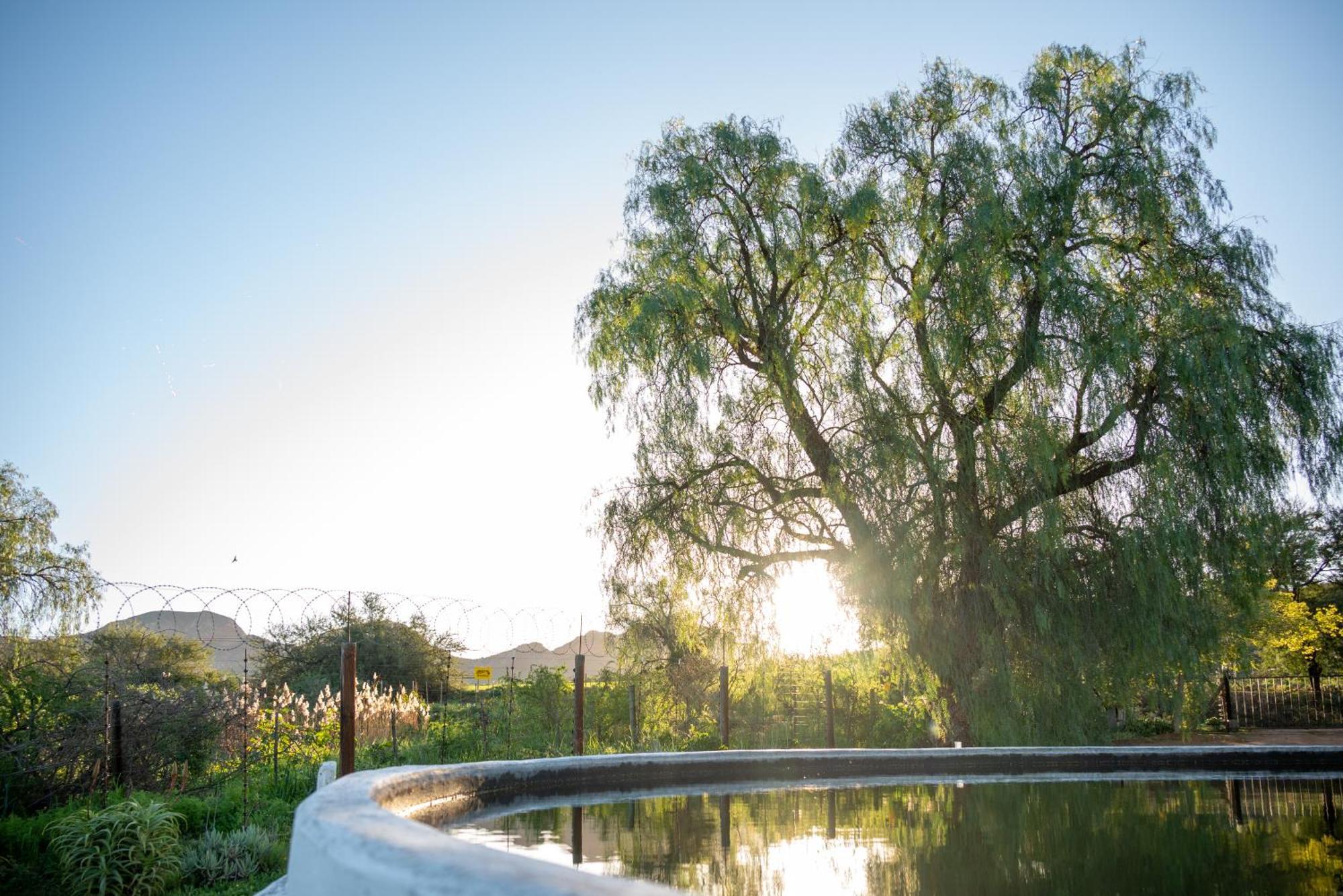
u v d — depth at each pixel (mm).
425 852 1162
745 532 16359
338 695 13750
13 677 9141
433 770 4215
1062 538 14039
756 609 16672
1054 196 15008
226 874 6848
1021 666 14375
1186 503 14023
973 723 14320
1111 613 14297
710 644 16859
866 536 14562
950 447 14578
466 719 13922
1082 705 14016
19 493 22109
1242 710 22203
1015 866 2863
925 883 2629
